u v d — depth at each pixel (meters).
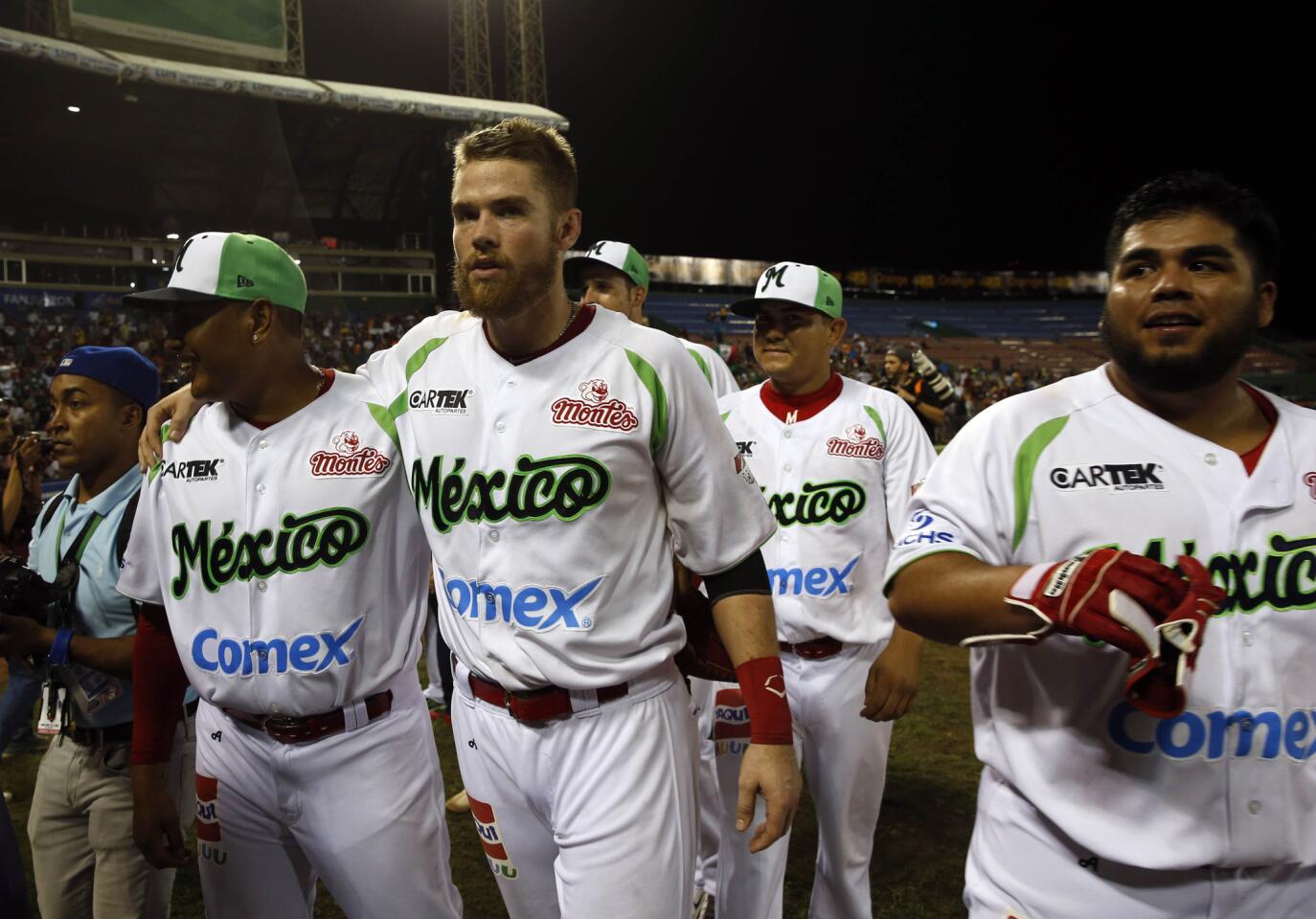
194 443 2.00
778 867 2.71
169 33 20.30
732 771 2.73
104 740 2.29
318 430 1.96
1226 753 1.31
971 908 1.56
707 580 1.81
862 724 2.82
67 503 2.48
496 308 1.64
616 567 1.71
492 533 1.72
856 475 2.88
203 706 2.07
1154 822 1.34
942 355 34.53
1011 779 1.45
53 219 20.50
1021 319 39.69
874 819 2.88
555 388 1.71
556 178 1.68
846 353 31.16
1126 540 1.34
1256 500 1.31
